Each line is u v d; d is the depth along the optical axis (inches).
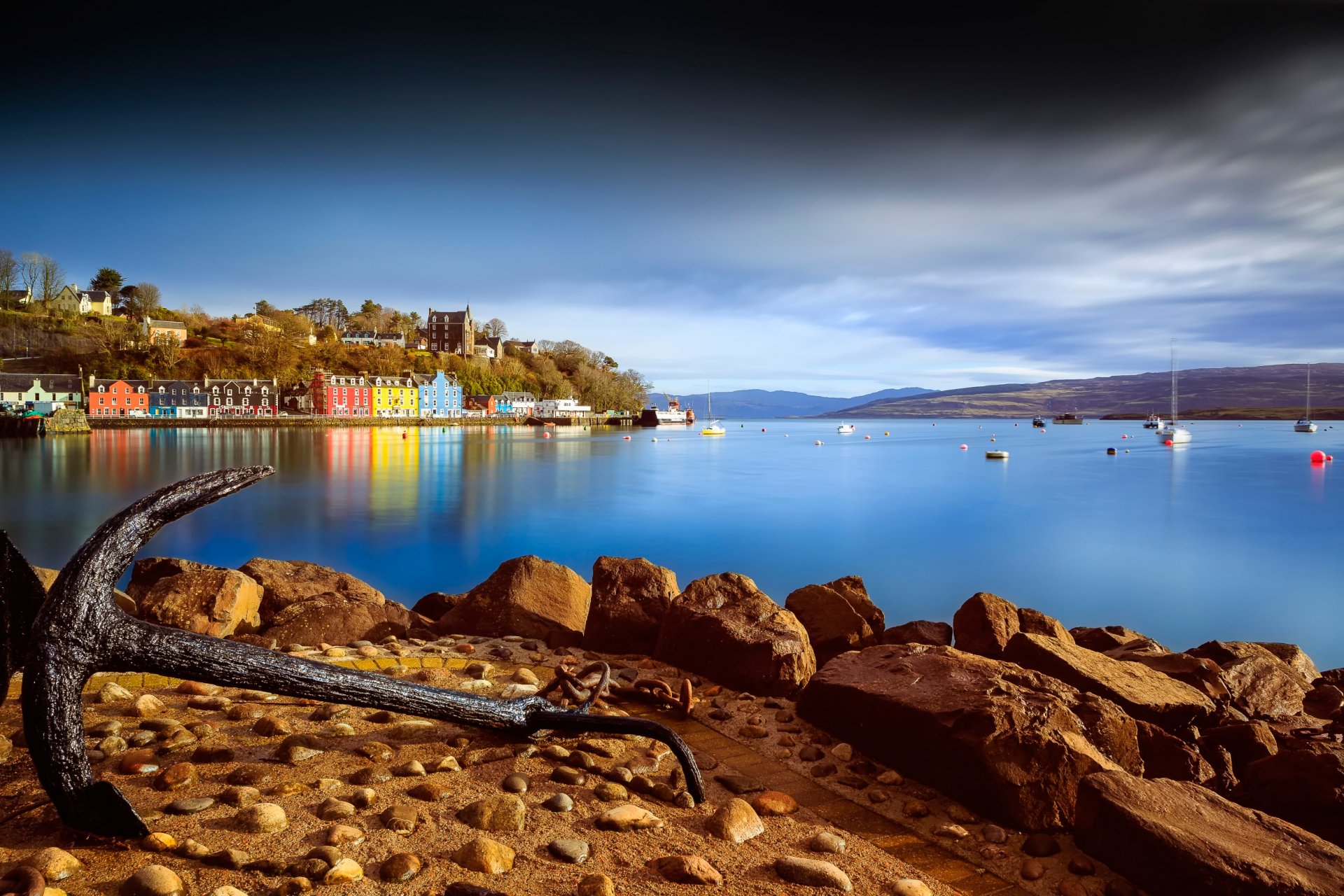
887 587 851.4
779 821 146.1
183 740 164.9
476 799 144.9
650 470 2856.8
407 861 118.6
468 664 240.7
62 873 112.9
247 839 126.1
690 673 242.5
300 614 275.6
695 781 151.0
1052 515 1491.1
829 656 281.9
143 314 7436.0
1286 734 209.5
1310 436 6043.3
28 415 4569.4
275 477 2486.5
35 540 1330.0
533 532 1277.1
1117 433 7239.2
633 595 275.3
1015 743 151.3
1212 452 3924.7
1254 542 1179.9
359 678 148.3
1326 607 774.5
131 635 128.0
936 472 2696.9
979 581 887.1
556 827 136.9
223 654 135.3
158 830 127.5
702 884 120.4
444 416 7652.6
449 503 1747.0
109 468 2738.7
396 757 163.2
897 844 140.1
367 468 2888.8
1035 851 137.9
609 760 169.9
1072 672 198.8
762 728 193.6
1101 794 136.1
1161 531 1294.3
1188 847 121.7
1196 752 176.1
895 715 171.8
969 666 182.7
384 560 1026.7
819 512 1557.6
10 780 145.8
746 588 257.3
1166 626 710.5
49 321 6505.9
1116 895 124.4
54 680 121.7
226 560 1043.9
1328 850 122.6
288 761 158.4
